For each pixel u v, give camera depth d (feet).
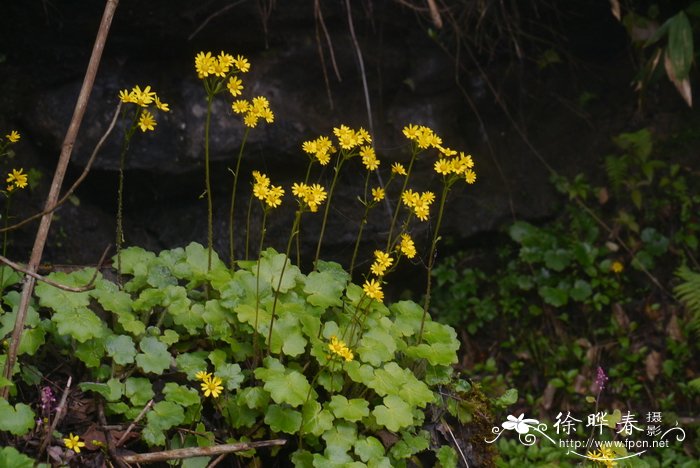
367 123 9.62
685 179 10.84
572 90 11.22
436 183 9.96
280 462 6.34
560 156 11.02
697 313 9.50
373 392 6.48
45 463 5.82
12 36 8.71
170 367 6.38
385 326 6.62
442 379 6.71
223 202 9.29
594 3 10.80
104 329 6.28
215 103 9.09
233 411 6.23
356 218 9.50
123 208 9.16
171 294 6.41
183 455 5.96
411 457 6.58
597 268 10.60
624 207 10.82
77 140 8.80
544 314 10.49
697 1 10.12
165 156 8.96
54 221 8.78
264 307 6.48
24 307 5.92
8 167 8.64
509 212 10.55
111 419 6.19
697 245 10.50
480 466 6.92
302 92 9.39
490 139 10.73
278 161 9.26
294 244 9.34
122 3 8.76
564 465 8.96
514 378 10.16
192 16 8.93
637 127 11.18
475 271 10.59
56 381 6.28
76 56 8.87
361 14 9.55
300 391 6.08
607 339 10.28
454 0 10.13
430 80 10.09
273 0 9.13
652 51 11.08
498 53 10.67
